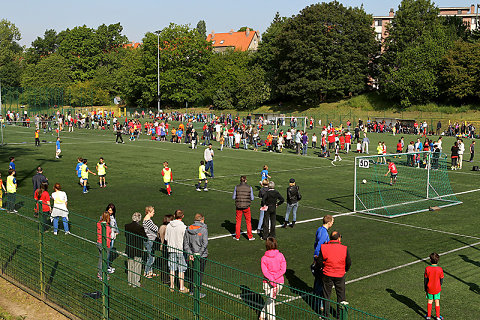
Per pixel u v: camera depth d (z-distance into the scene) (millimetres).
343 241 14805
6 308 9719
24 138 49688
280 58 88812
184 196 21766
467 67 71500
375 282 11180
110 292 9477
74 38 120188
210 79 98938
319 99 89125
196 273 7312
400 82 76062
